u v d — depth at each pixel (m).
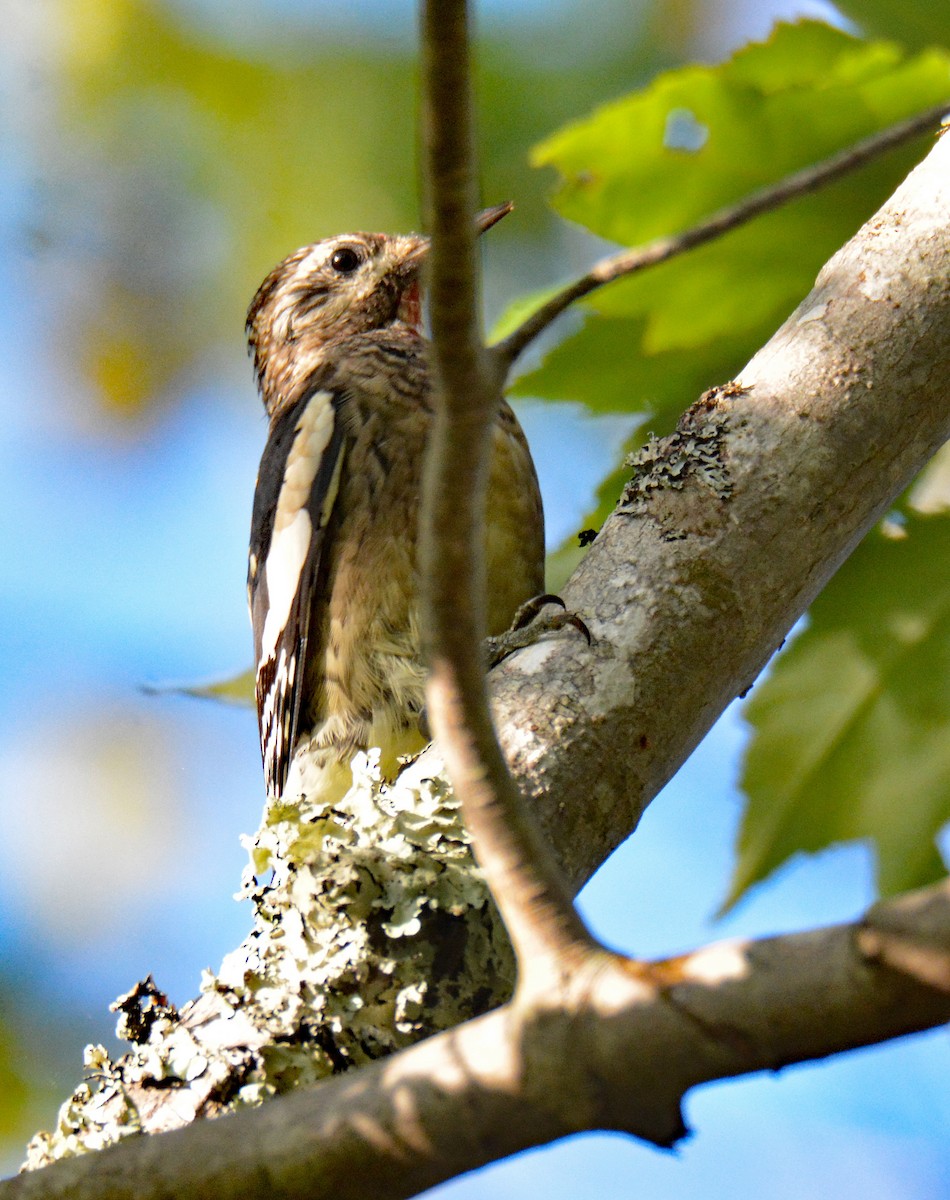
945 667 6.57
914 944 2.96
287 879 5.05
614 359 6.84
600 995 3.20
